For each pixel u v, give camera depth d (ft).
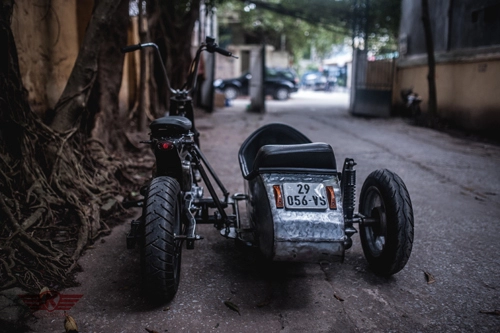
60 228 12.60
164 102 40.27
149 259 8.78
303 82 117.91
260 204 9.86
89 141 18.86
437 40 42.80
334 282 10.82
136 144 23.47
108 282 10.57
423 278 11.10
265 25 111.45
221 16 107.45
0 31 12.99
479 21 35.45
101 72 21.16
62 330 8.65
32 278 10.04
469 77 36.40
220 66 104.22
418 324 9.10
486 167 23.76
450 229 14.61
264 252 9.61
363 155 26.55
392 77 48.91
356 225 15.01
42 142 14.64
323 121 44.45
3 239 10.75
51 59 19.26
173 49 41.68
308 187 9.62
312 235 9.12
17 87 13.62
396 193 10.28
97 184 16.14
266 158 9.87
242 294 10.16
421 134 35.55
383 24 58.90
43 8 18.49
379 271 11.00
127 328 8.78
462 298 10.16
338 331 8.81
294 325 8.98
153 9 36.22
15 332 8.52
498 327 9.04
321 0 55.47
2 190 12.30
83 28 22.58
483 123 34.42
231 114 50.03
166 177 9.84
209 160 24.11
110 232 13.56
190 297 9.98
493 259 12.32
